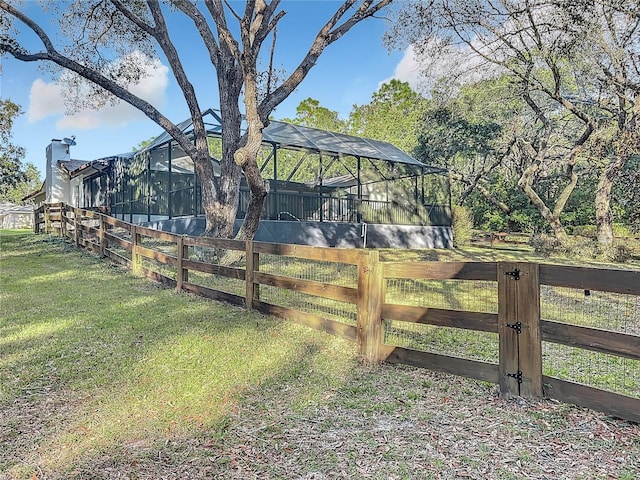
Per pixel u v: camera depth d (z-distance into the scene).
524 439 2.29
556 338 2.62
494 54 13.27
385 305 3.50
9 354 3.62
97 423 2.46
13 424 2.45
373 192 18.09
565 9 10.60
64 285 6.75
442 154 20.34
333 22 8.74
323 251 4.07
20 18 8.83
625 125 12.88
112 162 17.14
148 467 2.05
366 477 1.97
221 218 8.67
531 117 17.67
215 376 3.17
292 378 3.17
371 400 2.81
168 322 4.64
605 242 13.43
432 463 2.08
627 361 3.58
